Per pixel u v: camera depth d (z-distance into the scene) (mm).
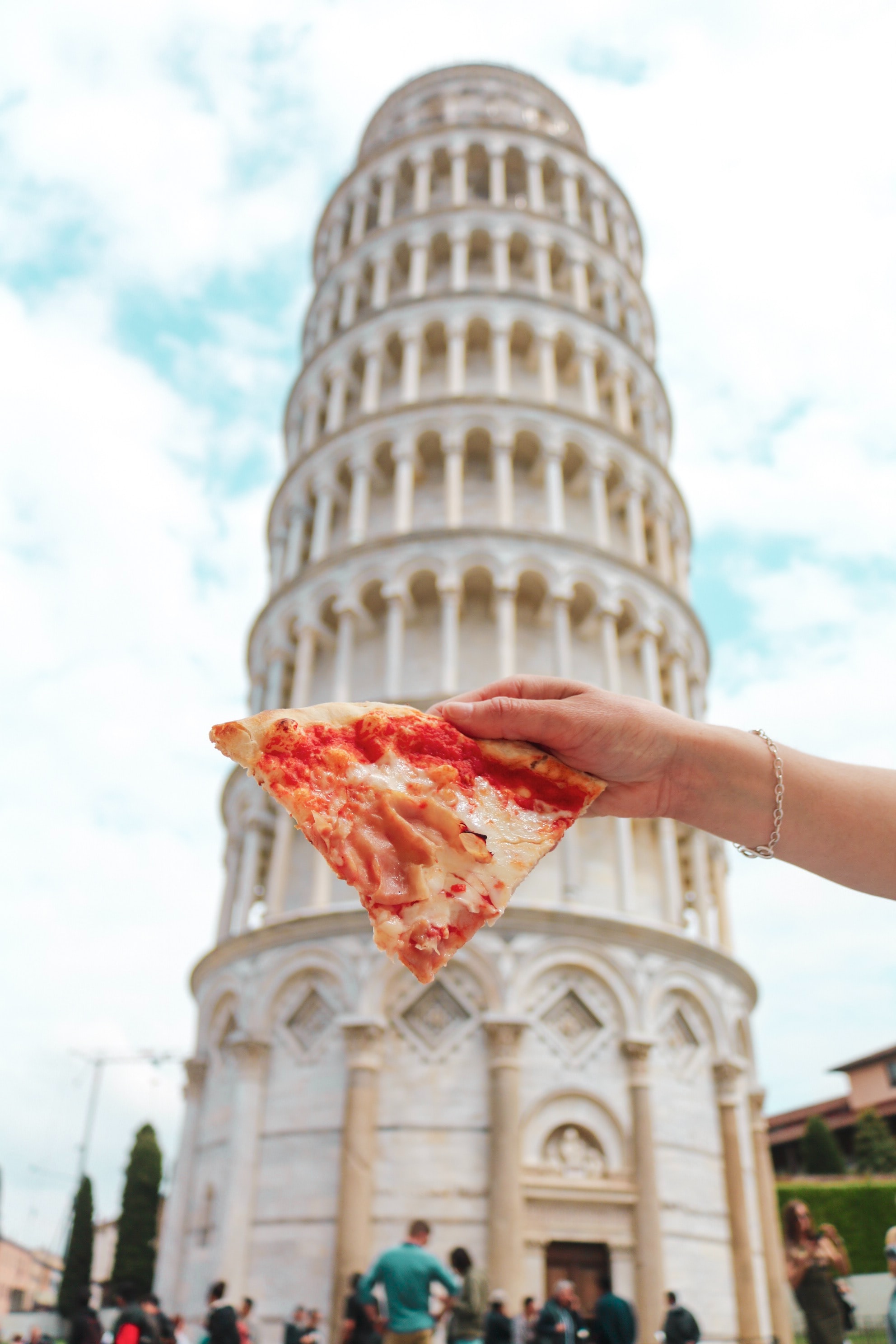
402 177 43125
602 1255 20312
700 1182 22359
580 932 23141
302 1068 22250
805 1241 9484
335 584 30438
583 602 30719
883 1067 58406
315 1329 18438
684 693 31219
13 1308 85750
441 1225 19734
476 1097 21062
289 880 27484
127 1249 43969
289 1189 20906
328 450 33875
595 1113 21531
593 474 32688
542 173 42719
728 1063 24062
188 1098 24984
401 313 35750
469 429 32281
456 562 29219
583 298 37812
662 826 27219
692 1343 14430
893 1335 7129
